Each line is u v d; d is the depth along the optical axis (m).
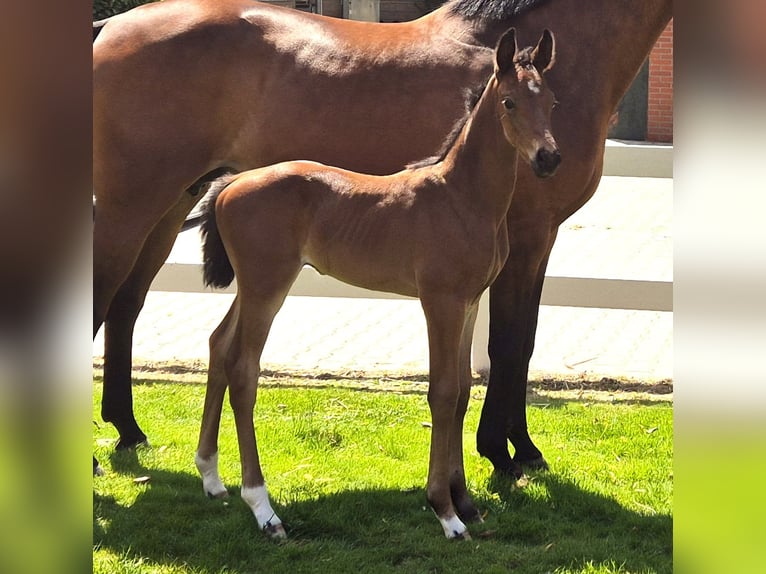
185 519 3.78
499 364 4.17
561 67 4.08
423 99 4.07
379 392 5.45
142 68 4.12
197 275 5.71
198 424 4.92
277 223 3.56
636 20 4.14
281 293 3.61
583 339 6.47
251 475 3.65
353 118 4.09
